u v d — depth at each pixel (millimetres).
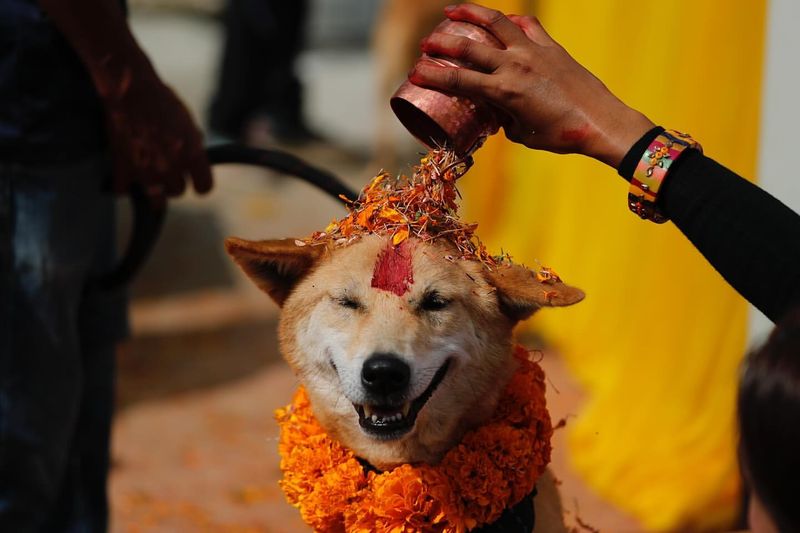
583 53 5844
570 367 6184
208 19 17016
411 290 2609
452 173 2502
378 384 2502
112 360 3857
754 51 4391
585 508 4793
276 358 7023
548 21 6305
